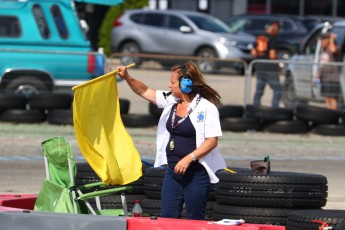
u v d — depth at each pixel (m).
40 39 48.28
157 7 100.06
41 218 16.69
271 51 51.97
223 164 18.02
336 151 40.78
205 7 100.38
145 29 78.25
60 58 47.28
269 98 49.88
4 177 30.69
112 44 79.62
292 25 84.94
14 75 46.84
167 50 77.62
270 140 43.78
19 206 19.69
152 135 43.31
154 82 49.44
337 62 52.75
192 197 17.75
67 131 43.41
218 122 17.69
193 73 17.77
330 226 15.94
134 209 17.22
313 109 46.28
